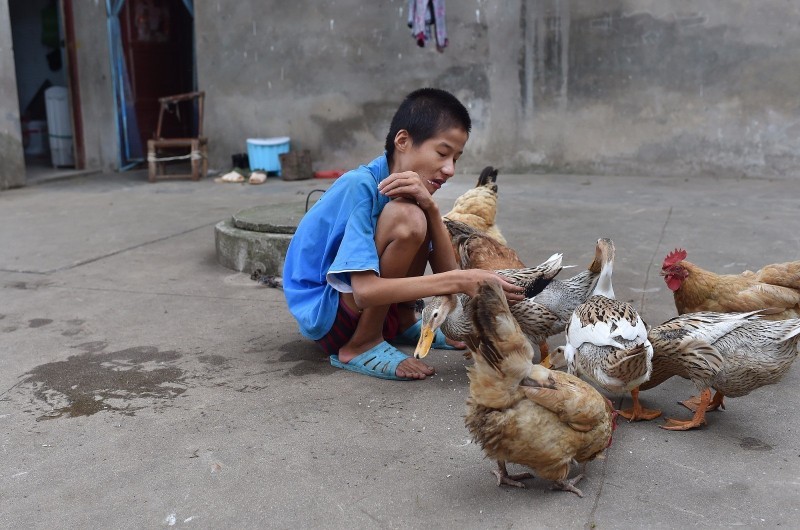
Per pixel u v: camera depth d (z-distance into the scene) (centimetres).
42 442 318
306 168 1202
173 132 1431
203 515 263
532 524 254
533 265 599
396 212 342
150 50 1372
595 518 257
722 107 1069
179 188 1124
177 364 405
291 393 365
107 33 1294
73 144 1325
